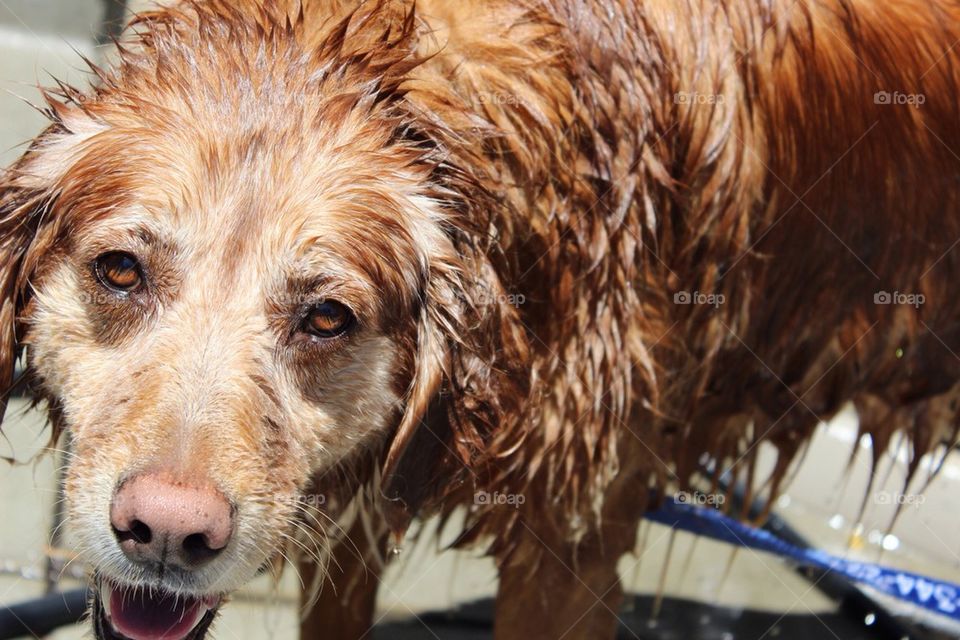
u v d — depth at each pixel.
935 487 1.11
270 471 0.69
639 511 0.86
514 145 0.76
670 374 0.85
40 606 0.91
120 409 0.68
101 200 0.71
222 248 0.70
